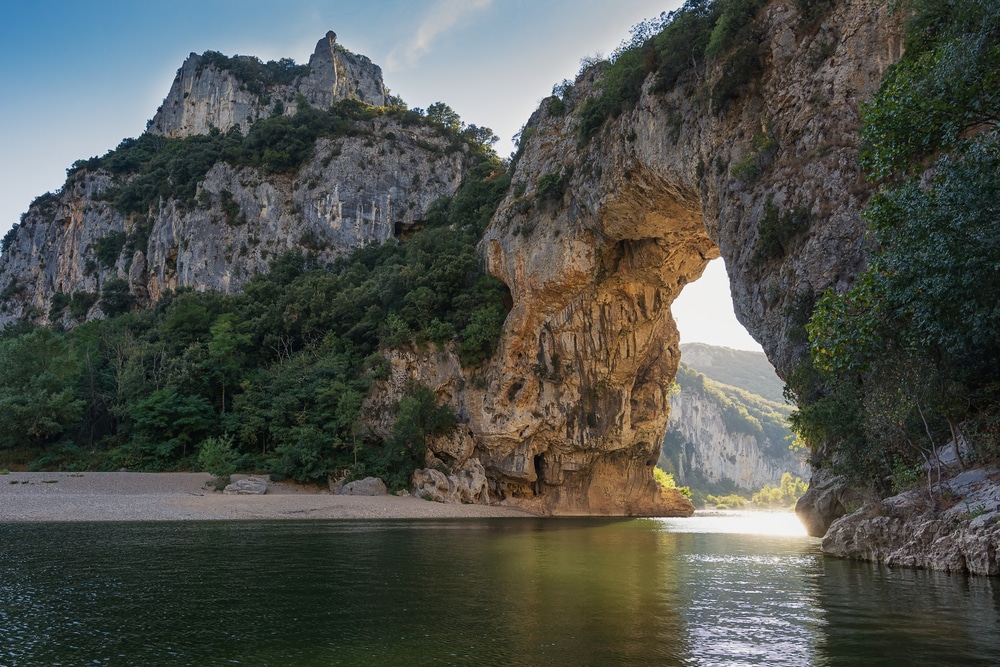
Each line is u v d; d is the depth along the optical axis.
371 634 12.19
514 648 11.16
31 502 42.66
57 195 137.38
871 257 18.83
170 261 103.56
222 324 74.94
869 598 15.17
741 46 38.66
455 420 66.06
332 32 158.75
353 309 75.25
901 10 31.41
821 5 35.59
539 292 65.00
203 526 36.75
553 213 65.12
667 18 50.28
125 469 62.44
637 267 62.66
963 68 15.39
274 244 100.19
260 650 11.12
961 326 16.16
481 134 126.00
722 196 38.78
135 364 71.81
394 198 106.31
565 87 71.94
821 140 33.50
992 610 13.48
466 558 23.72
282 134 108.56
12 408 62.25
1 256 140.12
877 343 19.61
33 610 14.27
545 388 66.69
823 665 9.91
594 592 16.62
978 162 15.16
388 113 115.62
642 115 47.81
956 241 15.23
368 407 66.12
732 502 178.88
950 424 21.17
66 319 110.31
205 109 148.75
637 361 69.56
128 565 20.95
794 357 31.97
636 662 10.27
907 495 22.27
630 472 74.12
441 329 68.38
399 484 59.94
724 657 10.48
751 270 36.00
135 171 129.25
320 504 49.72
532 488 69.19
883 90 17.58
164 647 11.31
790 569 20.86
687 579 18.88
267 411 65.00
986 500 18.45
